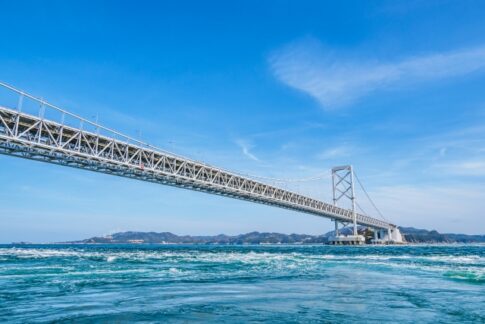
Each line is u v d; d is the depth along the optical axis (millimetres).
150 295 13914
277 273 22594
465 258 41844
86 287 15836
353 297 13828
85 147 51938
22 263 29328
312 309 11578
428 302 12914
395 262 33406
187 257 41188
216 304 12234
